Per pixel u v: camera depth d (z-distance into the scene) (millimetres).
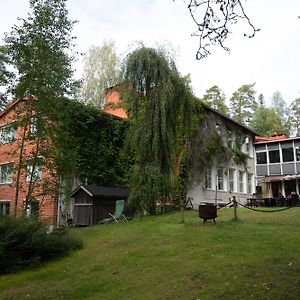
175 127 18422
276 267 7730
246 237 11008
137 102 17984
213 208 13961
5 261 10086
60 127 14102
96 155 21766
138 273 8461
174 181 18312
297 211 17453
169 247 10578
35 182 14484
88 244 12250
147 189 17047
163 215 17953
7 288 8578
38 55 13672
